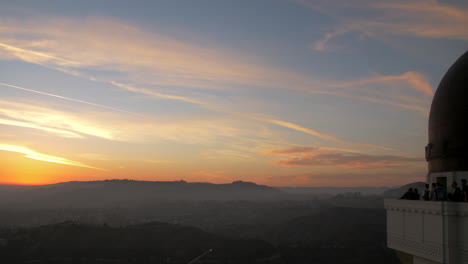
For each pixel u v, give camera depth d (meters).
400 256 20.27
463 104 18.55
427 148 20.72
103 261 179.00
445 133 19.28
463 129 18.41
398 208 19.06
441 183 19.48
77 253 184.25
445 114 19.38
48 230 199.25
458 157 18.52
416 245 17.75
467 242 15.55
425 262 17.69
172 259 187.88
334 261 197.62
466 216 15.66
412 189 21.06
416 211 17.80
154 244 199.62
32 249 182.38
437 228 16.53
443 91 19.86
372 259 195.38
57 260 174.50
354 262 193.25
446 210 16.03
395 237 19.27
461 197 17.41
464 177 18.11
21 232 199.88
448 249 15.95
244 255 193.50
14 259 170.88
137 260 184.12
